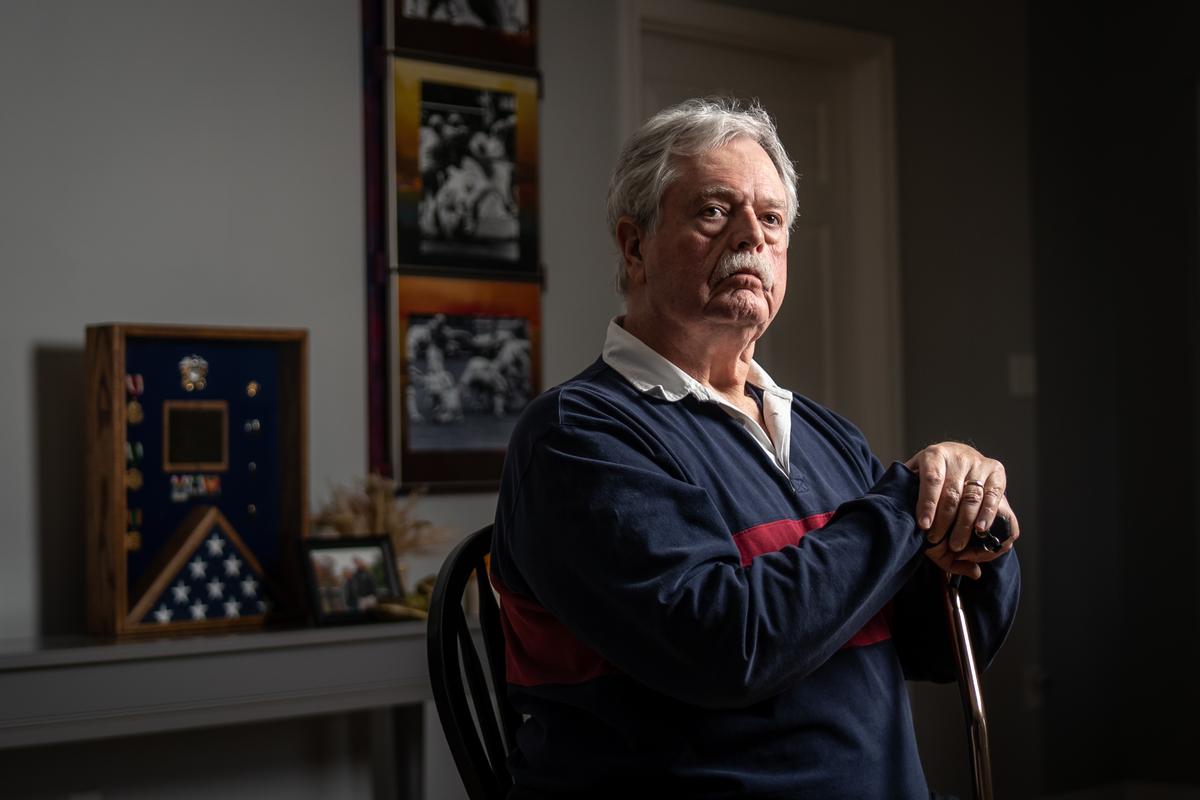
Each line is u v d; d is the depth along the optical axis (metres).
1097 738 3.92
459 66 2.85
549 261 2.97
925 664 1.38
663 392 1.28
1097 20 3.98
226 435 2.43
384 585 2.47
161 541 2.35
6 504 2.34
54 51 2.41
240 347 2.45
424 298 2.78
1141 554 3.91
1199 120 3.83
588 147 3.04
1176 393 3.86
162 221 2.51
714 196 1.27
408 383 2.76
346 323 2.71
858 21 3.57
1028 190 3.93
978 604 1.32
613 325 1.35
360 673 2.34
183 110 2.54
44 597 2.37
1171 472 3.86
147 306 2.49
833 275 3.58
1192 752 3.81
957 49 3.79
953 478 1.20
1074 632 3.89
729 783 1.13
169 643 2.15
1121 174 3.97
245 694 2.22
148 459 2.34
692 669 1.08
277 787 2.57
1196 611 3.81
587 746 1.19
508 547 1.24
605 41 3.08
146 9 2.51
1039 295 3.92
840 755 1.17
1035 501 3.85
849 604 1.10
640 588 1.09
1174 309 3.87
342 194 2.72
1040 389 3.89
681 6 3.21
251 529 2.44
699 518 1.14
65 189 2.42
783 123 3.50
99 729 2.09
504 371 2.88
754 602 1.08
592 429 1.18
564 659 1.21
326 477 2.67
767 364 3.43
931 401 3.65
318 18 2.70
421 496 2.78
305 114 2.68
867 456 1.48
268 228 2.62
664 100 3.27
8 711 2.01
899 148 3.64
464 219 2.84
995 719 3.71
